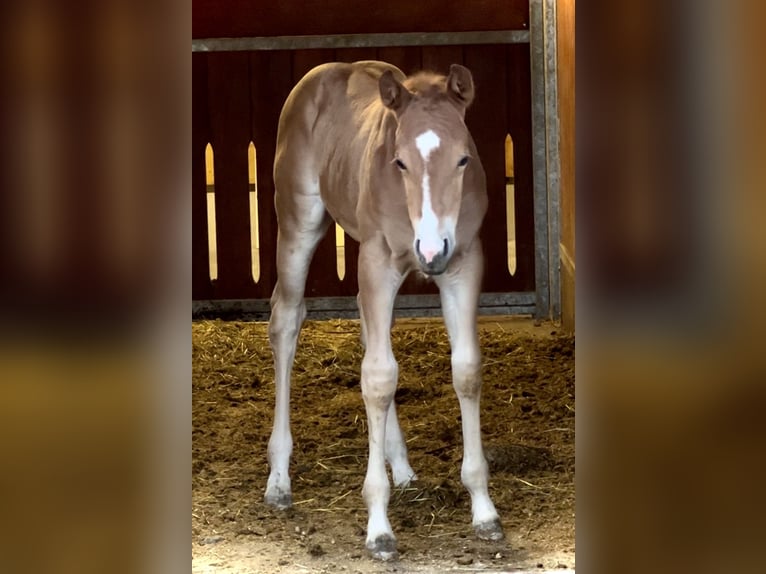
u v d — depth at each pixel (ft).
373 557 11.89
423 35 22.24
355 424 16.46
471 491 12.54
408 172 10.73
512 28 22.18
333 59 22.35
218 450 15.60
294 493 14.05
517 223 22.59
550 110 21.88
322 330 21.97
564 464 14.65
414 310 22.86
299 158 14.07
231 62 22.35
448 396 17.70
